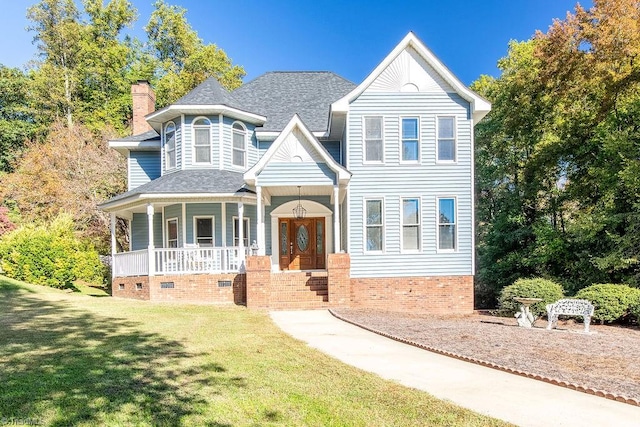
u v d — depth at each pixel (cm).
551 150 1962
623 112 1755
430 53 1612
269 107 2077
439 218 1628
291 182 1480
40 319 1080
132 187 2025
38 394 527
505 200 2281
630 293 1341
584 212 1878
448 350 834
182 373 637
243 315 1285
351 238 1614
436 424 477
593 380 645
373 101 1630
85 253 2072
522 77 2136
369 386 608
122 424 451
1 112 3931
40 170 2681
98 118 3738
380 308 1586
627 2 1702
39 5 3894
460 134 1631
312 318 1270
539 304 1423
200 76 3825
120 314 1208
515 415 506
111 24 4181
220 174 1770
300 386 598
